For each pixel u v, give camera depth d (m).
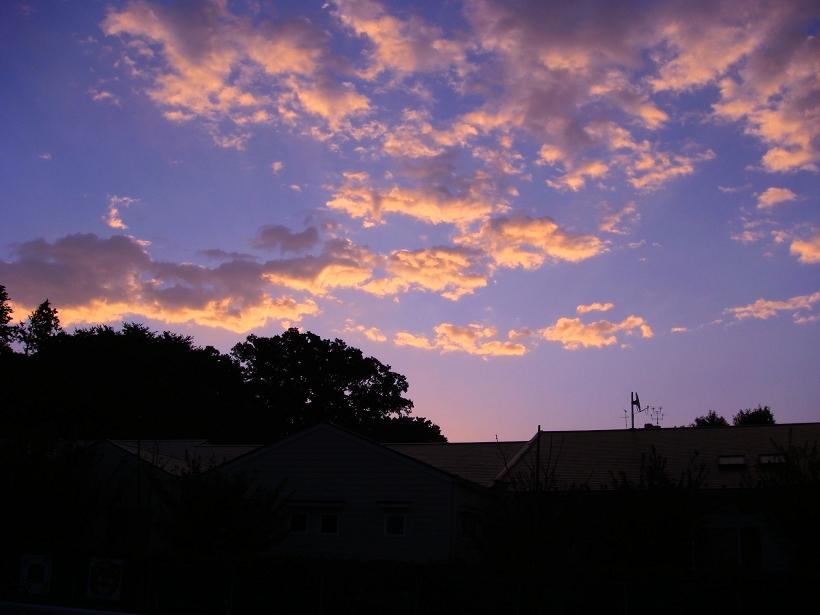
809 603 17.58
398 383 74.75
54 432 28.86
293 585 20.98
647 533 21.34
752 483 24.39
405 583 20.12
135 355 63.81
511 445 34.69
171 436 63.91
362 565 20.55
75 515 26.41
